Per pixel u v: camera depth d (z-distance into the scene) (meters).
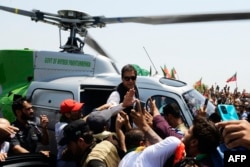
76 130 3.08
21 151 4.15
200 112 4.12
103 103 6.48
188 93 6.20
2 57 7.24
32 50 7.06
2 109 6.66
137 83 6.09
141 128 3.14
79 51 7.33
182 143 2.58
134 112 3.19
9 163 3.62
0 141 3.87
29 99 6.39
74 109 4.37
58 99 6.18
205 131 2.32
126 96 3.47
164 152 2.58
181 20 5.41
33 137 4.64
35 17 6.84
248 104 10.55
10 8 6.75
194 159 2.23
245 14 4.48
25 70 7.03
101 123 3.38
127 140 3.01
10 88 7.01
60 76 6.79
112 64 6.89
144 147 2.90
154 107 3.67
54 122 6.12
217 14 4.70
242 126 1.00
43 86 6.39
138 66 7.07
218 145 2.33
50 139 6.07
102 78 6.38
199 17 5.04
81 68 6.73
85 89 6.20
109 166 2.92
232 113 1.97
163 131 3.33
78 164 3.13
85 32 7.35
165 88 5.93
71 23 6.92
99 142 3.26
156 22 5.85
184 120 5.72
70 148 3.18
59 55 6.90
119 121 3.55
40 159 3.97
